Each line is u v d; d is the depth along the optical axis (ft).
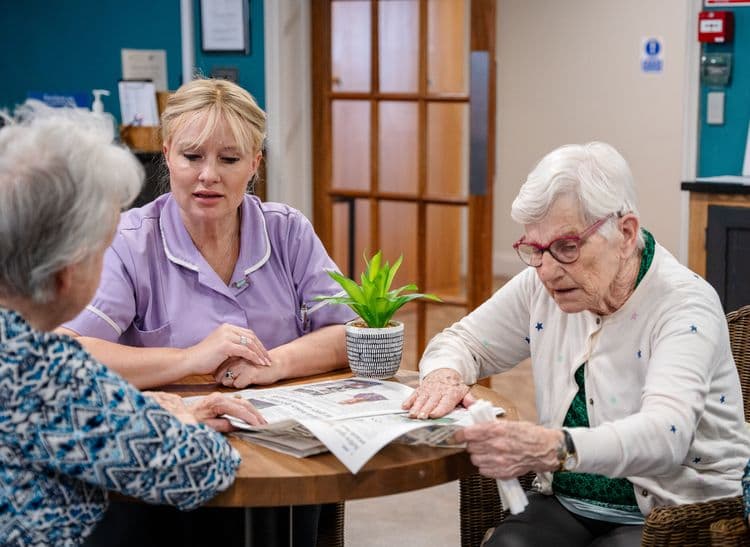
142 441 4.63
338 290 7.41
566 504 6.33
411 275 15.44
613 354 6.01
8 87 16.71
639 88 22.47
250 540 5.96
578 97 23.30
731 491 5.90
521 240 5.79
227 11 15.19
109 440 4.55
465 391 6.10
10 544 4.47
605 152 5.73
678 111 22.06
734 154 12.84
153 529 6.57
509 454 5.19
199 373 6.64
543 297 6.46
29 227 4.48
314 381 6.72
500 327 6.73
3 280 4.56
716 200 11.91
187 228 7.15
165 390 6.50
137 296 7.06
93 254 4.68
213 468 4.90
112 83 16.08
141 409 4.67
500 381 16.19
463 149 14.60
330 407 5.86
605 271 5.70
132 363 6.49
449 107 14.57
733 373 6.03
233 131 6.73
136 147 14.83
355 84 15.03
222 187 6.80
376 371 6.65
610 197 5.59
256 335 7.24
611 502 6.10
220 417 5.74
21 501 4.47
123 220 7.17
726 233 11.87
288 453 5.36
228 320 7.13
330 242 15.69
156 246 7.14
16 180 4.49
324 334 7.06
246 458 5.30
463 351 6.63
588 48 22.95
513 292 6.71
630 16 22.31
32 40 16.47
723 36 12.53
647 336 5.89
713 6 12.71
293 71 15.17
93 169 4.60
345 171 15.39
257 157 7.09
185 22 15.47
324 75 15.25
